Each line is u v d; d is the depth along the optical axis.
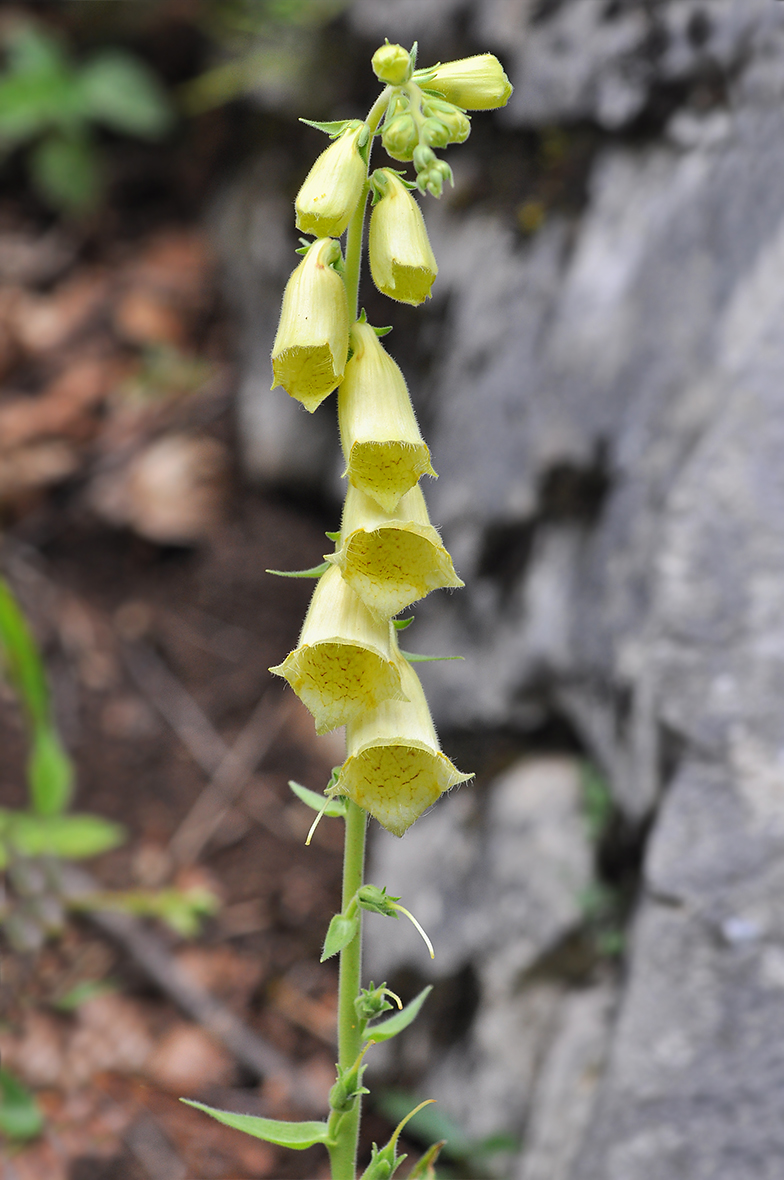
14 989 0.72
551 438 0.78
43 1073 0.71
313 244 0.50
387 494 0.50
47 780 0.75
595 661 0.72
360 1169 0.70
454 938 0.72
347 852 0.52
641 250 0.76
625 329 0.75
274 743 0.93
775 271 0.68
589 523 0.75
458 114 0.49
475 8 0.89
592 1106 0.63
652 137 0.78
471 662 0.81
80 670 0.95
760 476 0.66
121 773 0.89
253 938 0.80
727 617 0.65
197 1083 0.72
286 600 1.01
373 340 0.51
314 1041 0.75
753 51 0.72
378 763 0.51
